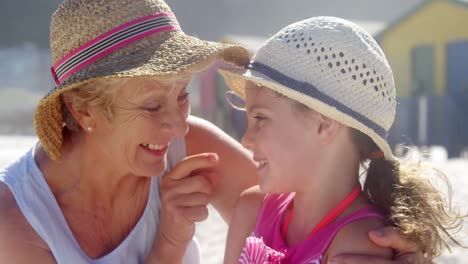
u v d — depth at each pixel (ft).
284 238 8.03
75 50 7.95
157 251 8.63
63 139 8.44
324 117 7.38
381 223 7.34
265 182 7.73
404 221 7.09
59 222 8.15
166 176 8.67
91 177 8.32
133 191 8.64
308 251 7.47
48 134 8.02
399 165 7.74
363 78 7.30
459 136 49.65
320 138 7.45
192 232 8.59
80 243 8.32
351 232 7.27
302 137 7.43
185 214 8.36
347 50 7.30
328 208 7.66
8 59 100.12
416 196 7.44
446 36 55.26
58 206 8.20
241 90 8.73
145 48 7.94
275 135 7.50
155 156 8.18
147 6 8.10
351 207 7.58
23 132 72.84
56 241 8.04
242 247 8.63
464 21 54.39
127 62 7.69
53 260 8.02
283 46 7.48
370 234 7.01
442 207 7.59
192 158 8.50
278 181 7.61
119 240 8.65
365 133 7.42
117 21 7.88
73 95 7.90
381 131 7.54
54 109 8.05
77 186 8.34
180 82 7.88
